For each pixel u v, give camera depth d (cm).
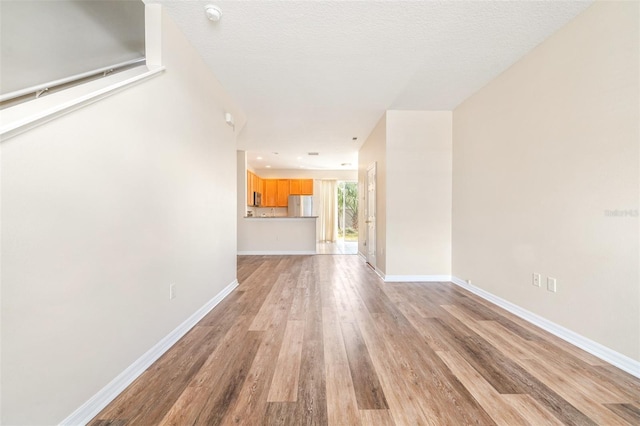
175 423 117
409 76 274
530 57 231
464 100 335
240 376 151
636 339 154
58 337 108
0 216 89
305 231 631
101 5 203
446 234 370
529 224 233
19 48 163
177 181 197
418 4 177
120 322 141
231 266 322
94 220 126
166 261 183
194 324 222
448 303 280
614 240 166
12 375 92
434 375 153
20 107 99
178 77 199
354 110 365
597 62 175
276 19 190
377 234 426
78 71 199
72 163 115
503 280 266
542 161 219
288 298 294
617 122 164
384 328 217
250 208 791
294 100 331
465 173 334
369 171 483
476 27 200
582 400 132
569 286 195
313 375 152
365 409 126
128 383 144
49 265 105
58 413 107
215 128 271
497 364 164
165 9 180
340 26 198
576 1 175
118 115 141
